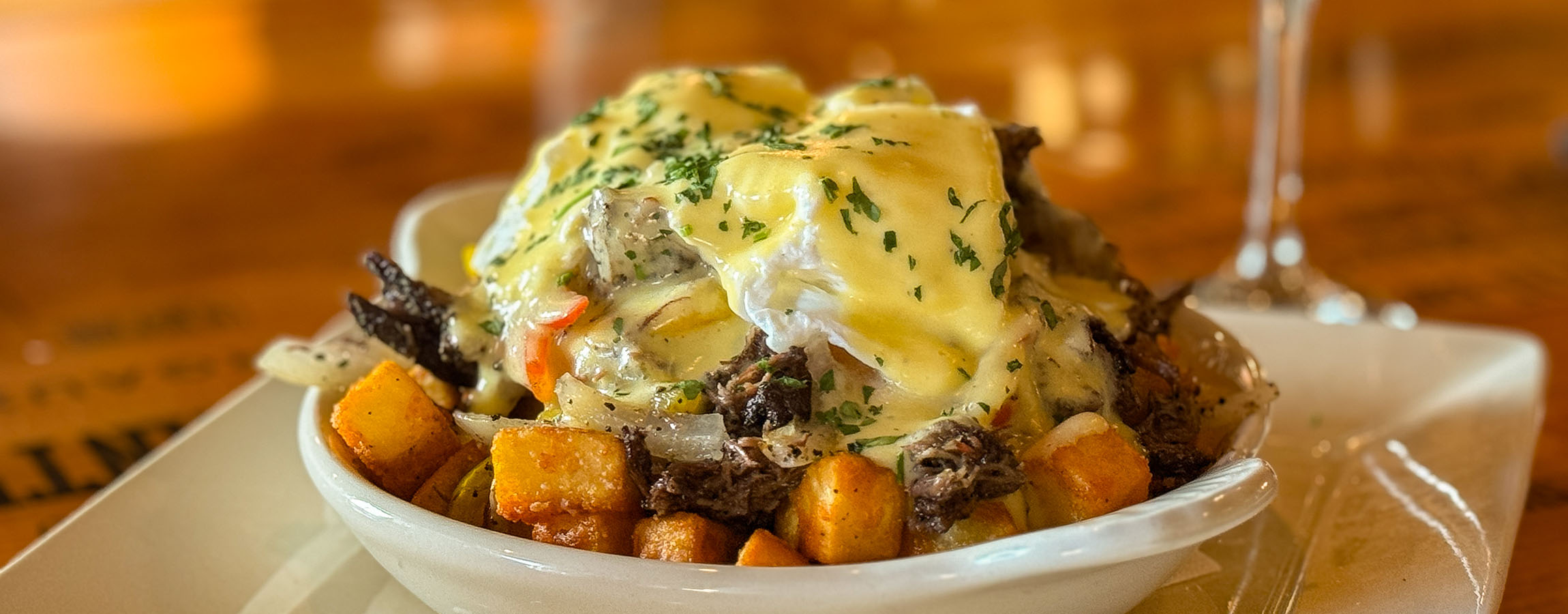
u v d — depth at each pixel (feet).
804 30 4.28
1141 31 4.06
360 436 1.15
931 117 1.18
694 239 1.12
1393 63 3.54
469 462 1.16
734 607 1.00
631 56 4.00
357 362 1.27
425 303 1.23
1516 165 2.56
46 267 2.25
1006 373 1.08
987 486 1.05
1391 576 1.17
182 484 1.31
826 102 1.30
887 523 1.05
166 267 2.24
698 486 1.07
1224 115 3.12
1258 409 1.24
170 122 3.43
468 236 1.65
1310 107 3.16
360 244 2.35
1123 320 1.21
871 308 1.08
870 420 1.08
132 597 1.19
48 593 1.16
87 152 3.16
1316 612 1.14
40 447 1.50
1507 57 3.51
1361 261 2.10
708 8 4.65
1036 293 1.15
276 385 1.47
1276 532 1.27
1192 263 2.12
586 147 1.28
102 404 1.61
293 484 1.35
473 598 1.07
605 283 1.16
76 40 4.42
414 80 3.81
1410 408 1.47
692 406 1.10
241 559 1.25
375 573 1.24
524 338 1.16
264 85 3.79
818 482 1.05
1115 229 2.30
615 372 1.13
